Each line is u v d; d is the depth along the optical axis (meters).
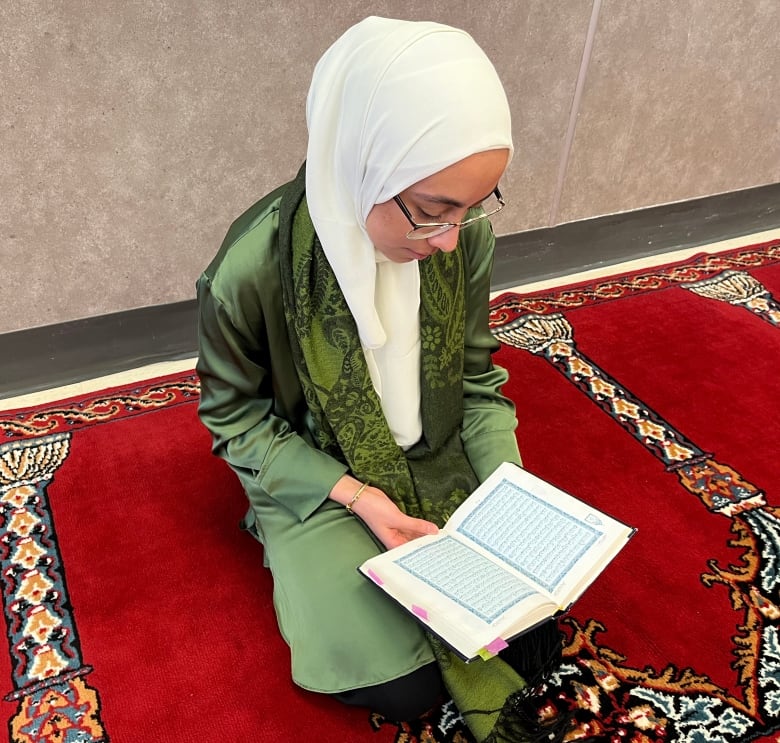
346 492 1.22
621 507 1.68
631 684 1.31
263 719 1.25
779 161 3.17
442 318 1.19
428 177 0.91
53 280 2.06
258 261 1.10
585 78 2.47
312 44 2.01
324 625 1.17
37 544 1.55
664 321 2.38
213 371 1.21
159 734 1.22
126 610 1.42
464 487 1.32
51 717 1.24
